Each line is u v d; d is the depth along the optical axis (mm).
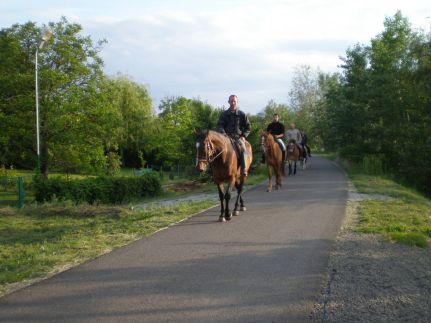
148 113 47562
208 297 5523
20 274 6500
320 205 12688
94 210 14516
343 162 34625
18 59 28016
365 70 35750
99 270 6668
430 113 30391
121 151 48812
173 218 10953
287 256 7348
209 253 7566
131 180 19078
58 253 7789
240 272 6508
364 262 7039
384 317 4953
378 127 31375
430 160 29359
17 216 14164
